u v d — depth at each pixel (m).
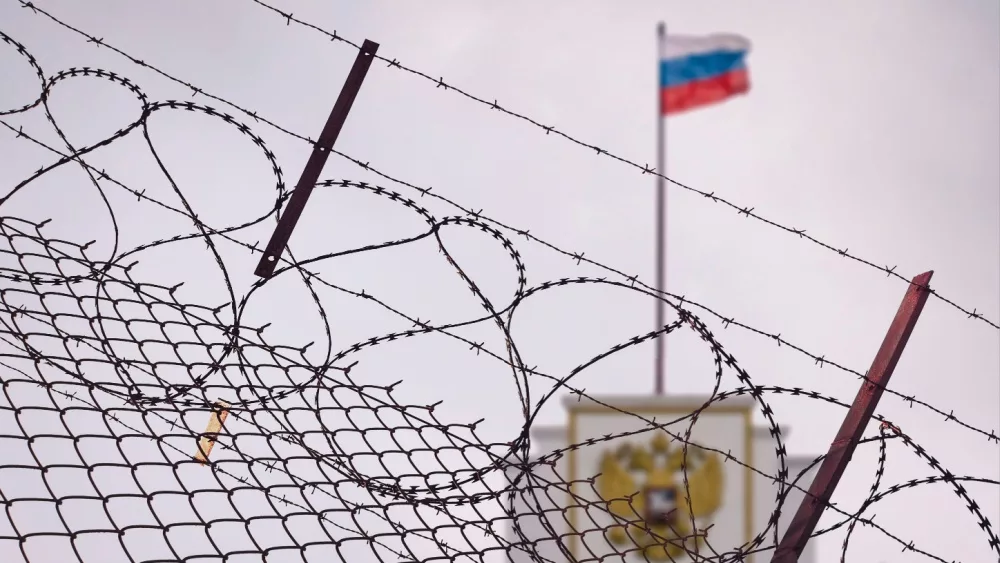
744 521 11.81
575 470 11.94
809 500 4.62
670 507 11.83
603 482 11.88
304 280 4.34
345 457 4.11
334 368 4.19
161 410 4.04
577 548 11.46
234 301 4.20
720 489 11.84
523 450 4.20
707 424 12.09
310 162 4.53
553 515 11.59
